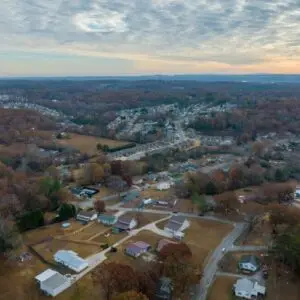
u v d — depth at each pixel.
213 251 89.31
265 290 73.06
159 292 68.38
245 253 88.19
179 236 95.38
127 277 67.12
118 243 93.00
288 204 113.88
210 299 71.00
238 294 71.88
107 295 65.94
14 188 117.38
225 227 103.00
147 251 88.06
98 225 104.75
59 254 84.19
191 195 124.12
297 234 82.38
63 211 108.25
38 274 78.06
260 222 103.38
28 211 108.69
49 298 70.56
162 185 136.88
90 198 127.19
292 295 72.38
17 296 70.62
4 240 85.38
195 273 73.56
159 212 114.00
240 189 132.12
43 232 99.88
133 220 103.50
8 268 79.81
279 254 81.75
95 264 82.38
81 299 69.19
